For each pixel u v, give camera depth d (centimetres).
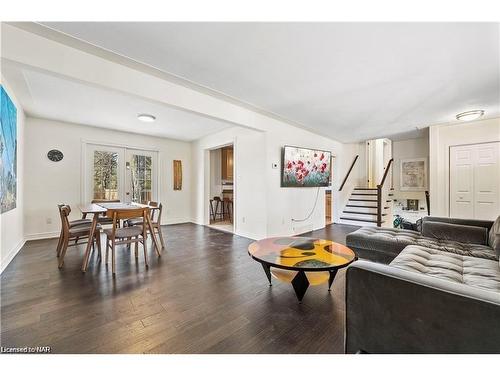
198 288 229
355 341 121
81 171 461
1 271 262
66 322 170
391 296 110
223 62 226
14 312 182
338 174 636
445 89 286
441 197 460
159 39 190
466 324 93
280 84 274
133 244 390
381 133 538
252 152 447
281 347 146
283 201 458
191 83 272
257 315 182
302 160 486
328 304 200
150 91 250
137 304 197
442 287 99
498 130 409
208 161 598
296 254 222
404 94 303
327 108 361
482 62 222
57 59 194
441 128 459
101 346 146
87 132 470
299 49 203
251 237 448
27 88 285
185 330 163
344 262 200
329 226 594
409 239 263
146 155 568
